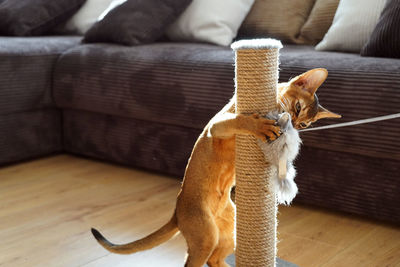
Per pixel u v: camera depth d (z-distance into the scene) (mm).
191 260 1244
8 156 2490
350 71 1733
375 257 1555
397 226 1777
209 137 1217
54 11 3029
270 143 1114
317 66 1815
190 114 2090
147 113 2238
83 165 2541
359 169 1769
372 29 2162
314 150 1855
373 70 1698
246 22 2732
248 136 1168
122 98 2305
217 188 1239
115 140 2457
